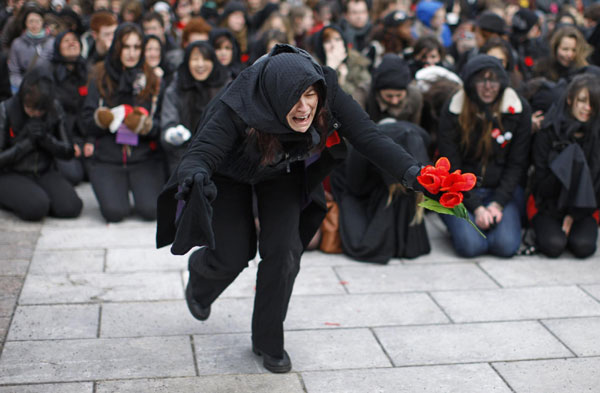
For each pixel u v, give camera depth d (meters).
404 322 4.84
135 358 4.24
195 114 6.84
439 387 4.02
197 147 3.38
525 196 6.70
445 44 10.55
